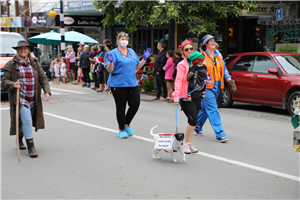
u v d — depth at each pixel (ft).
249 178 14.85
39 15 71.56
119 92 21.53
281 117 29.07
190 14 39.42
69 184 14.25
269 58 31.27
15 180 14.76
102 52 45.32
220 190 13.57
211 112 20.75
